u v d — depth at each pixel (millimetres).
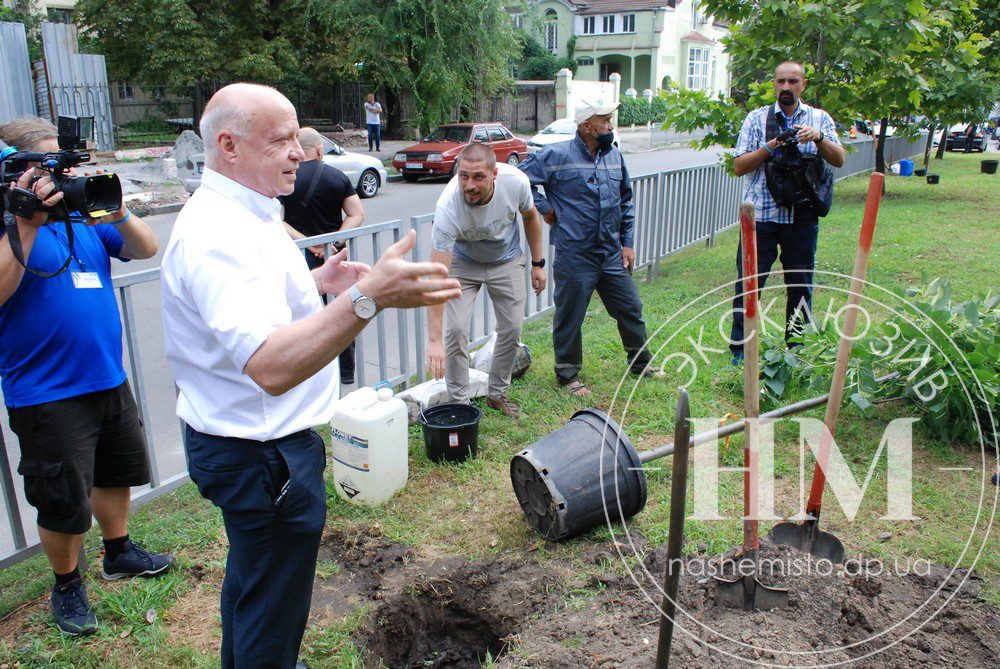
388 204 14930
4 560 3047
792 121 5023
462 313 4336
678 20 51281
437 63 21391
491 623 2984
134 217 2715
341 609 2939
